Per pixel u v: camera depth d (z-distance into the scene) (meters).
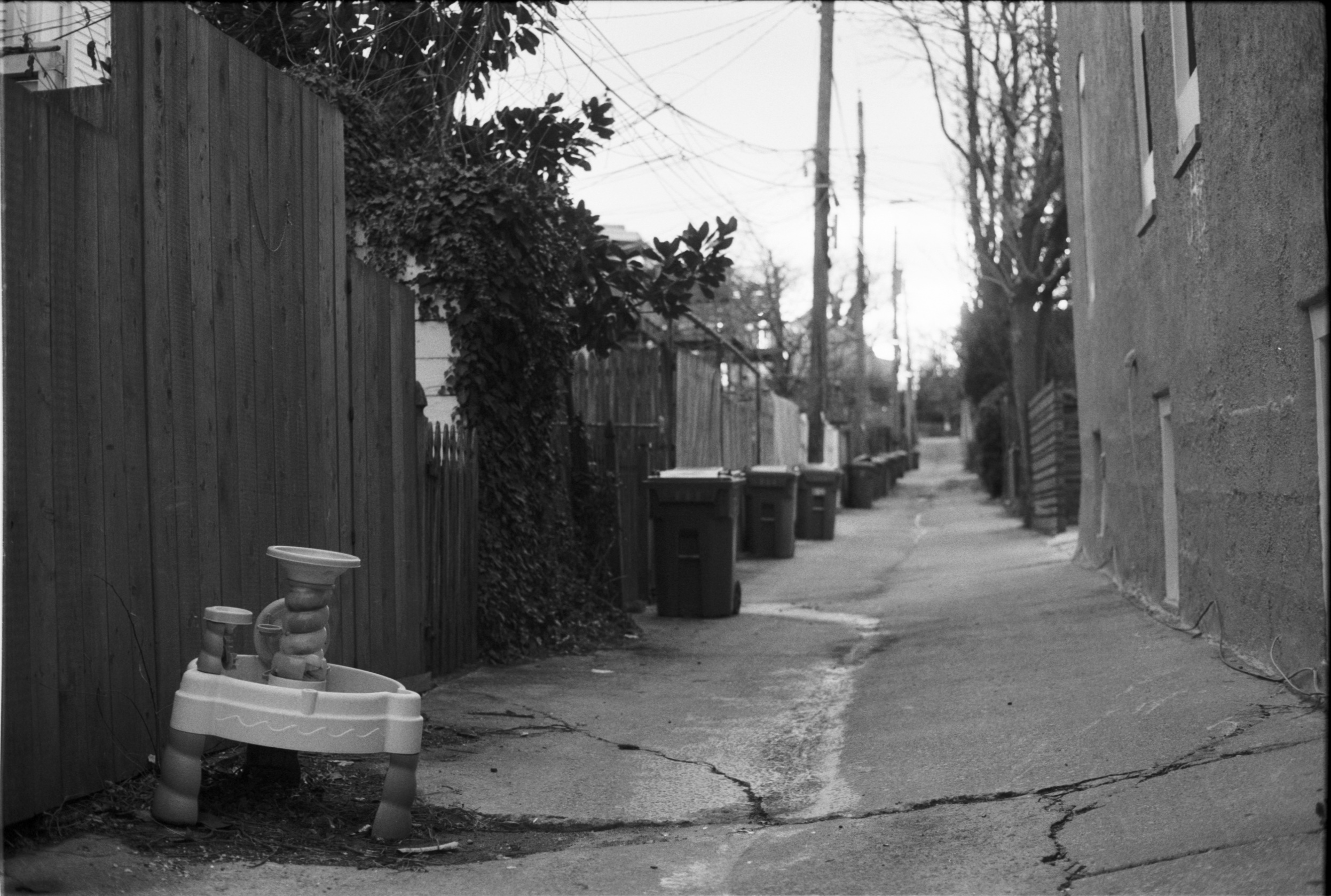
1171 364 9.12
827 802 5.71
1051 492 21.47
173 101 5.29
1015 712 7.07
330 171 6.92
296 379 6.43
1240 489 7.17
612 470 12.66
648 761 6.53
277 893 4.11
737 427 24.34
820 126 25.66
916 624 11.80
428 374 9.70
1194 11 7.81
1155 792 4.99
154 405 5.11
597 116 11.51
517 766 6.28
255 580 5.94
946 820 5.17
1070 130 16.02
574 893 4.36
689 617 13.22
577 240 11.44
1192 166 7.94
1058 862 4.43
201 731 4.57
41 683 4.34
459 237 9.43
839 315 50.62
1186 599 8.92
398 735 4.81
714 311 39.22
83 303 4.64
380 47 10.49
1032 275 24.03
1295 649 6.24
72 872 3.99
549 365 10.26
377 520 7.53
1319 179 5.41
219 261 5.67
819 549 23.08
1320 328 5.66
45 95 4.61
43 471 4.37
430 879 4.43
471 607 9.32
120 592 4.85
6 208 4.19
